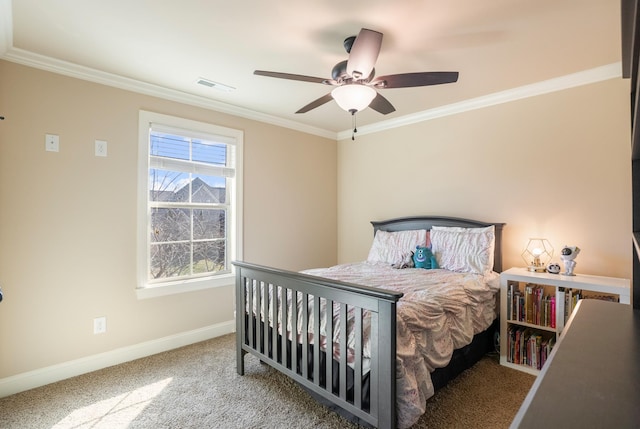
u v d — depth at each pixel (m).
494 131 3.19
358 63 1.80
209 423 1.90
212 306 3.30
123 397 2.18
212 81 2.81
